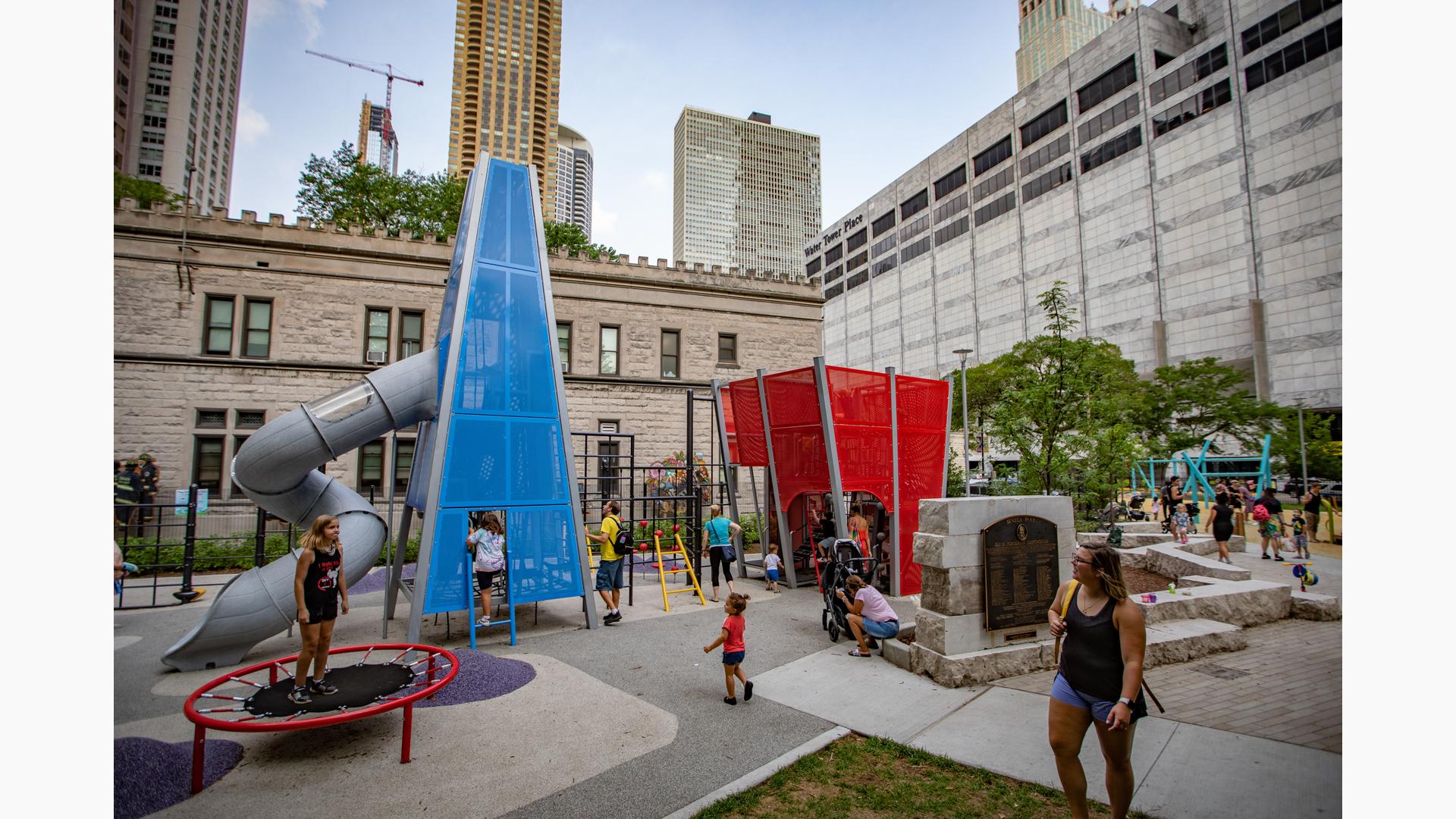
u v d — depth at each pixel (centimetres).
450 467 1006
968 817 469
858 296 10119
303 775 547
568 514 1088
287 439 936
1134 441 1889
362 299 2375
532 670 841
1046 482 1513
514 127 12925
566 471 1097
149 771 528
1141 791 495
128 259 2141
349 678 656
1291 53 4469
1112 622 419
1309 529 2066
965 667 757
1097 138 6028
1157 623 919
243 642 870
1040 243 6650
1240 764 535
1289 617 1084
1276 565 1608
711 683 788
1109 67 5891
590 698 734
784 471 1461
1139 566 1398
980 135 7531
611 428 2670
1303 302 4384
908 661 821
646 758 579
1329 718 628
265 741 612
